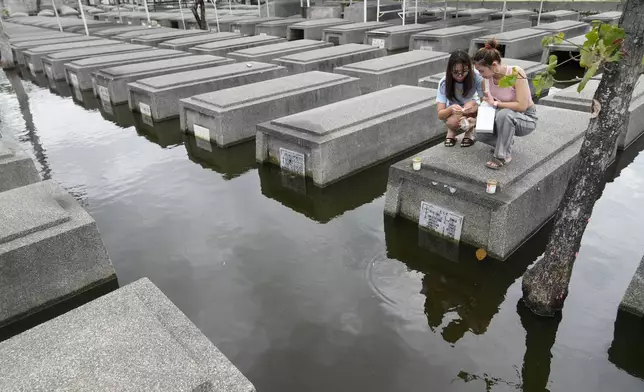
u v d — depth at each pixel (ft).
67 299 13.51
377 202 18.78
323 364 10.94
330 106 23.08
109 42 52.16
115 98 33.22
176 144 25.96
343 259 15.08
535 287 12.19
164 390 7.38
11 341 8.55
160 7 115.03
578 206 10.89
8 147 18.58
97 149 25.55
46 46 48.88
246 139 25.64
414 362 10.93
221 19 73.46
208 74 31.83
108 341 8.45
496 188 14.23
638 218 16.51
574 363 10.80
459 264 14.51
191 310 12.90
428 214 15.93
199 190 20.35
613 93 9.87
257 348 11.49
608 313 12.19
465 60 15.17
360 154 21.13
